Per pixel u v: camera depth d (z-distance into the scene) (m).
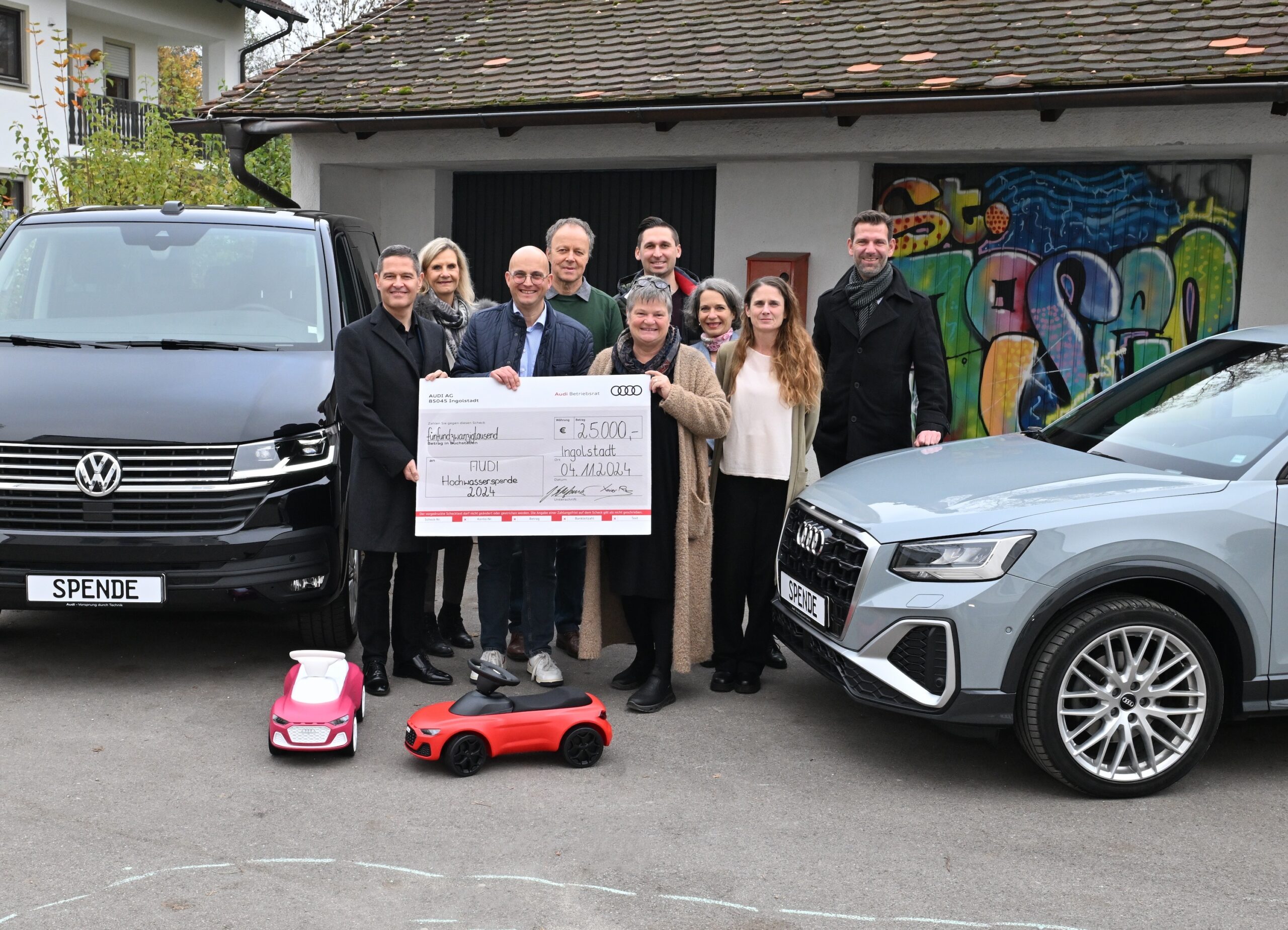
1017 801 4.37
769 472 5.47
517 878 3.66
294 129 10.32
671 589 5.30
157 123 12.55
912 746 4.93
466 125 9.64
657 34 10.10
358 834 3.95
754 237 9.91
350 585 5.91
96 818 4.01
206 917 3.38
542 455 5.23
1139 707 4.40
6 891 3.50
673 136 9.52
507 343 5.60
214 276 6.43
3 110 22.41
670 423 5.26
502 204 11.31
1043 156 8.83
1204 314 8.74
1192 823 4.19
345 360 5.25
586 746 4.61
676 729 5.07
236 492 5.25
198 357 5.79
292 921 3.37
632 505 5.21
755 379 5.52
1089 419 5.52
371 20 11.71
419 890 3.58
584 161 10.12
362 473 5.32
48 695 5.23
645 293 5.24
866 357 5.96
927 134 8.64
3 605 5.18
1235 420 4.88
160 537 5.15
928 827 4.11
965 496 4.65
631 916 3.45
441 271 6.42
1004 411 9.45
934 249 9.55
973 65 8.36
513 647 6.04
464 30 11.09
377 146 10.66
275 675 5.58
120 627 6.33
